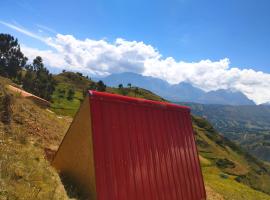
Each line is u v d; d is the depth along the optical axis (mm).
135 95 186000
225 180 63500
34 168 10852
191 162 15258
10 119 15852
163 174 12945
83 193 11023
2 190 8508
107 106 11703
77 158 11523
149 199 11812
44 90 88438
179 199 13391
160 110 14289
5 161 10000
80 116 11461
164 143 13648
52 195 9703
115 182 10891
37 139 16672
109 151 11117
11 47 107875
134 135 12250
